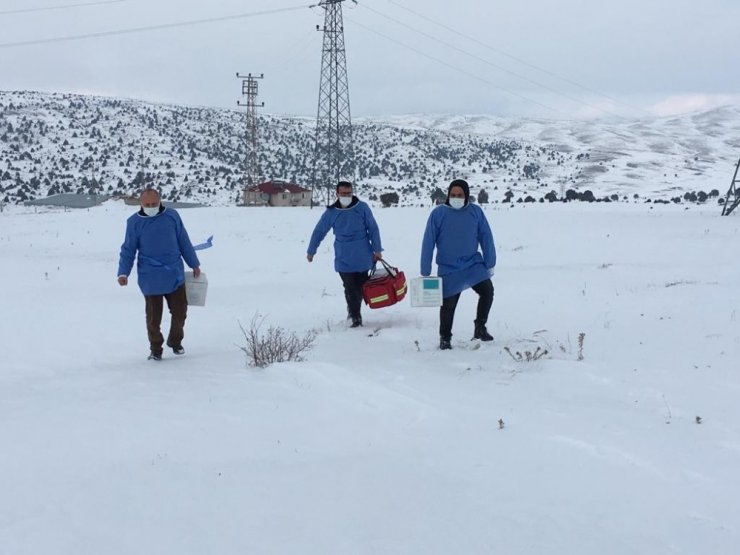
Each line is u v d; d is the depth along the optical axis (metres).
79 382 6.61
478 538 2.85
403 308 11.27
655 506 3.18
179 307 8.00
